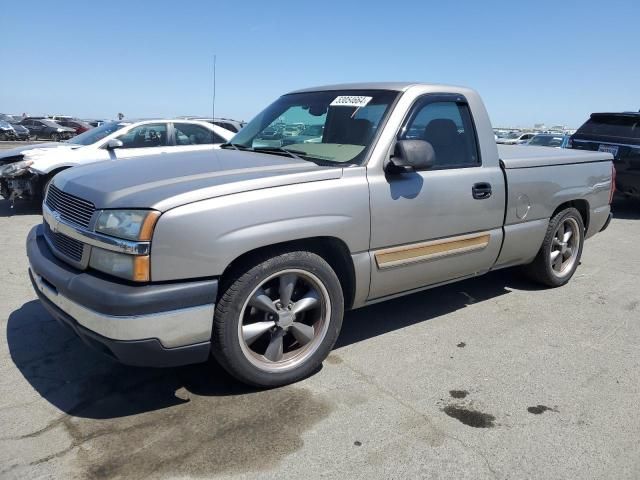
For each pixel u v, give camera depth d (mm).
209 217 2732
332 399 3086
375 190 3361
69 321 2820
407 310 4547
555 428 2867
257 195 2896
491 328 4199
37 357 3500
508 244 4391
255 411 2934
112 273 2715
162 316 2645
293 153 3705
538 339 4016
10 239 6766
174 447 2602
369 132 3553
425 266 3770
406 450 2641
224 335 2904
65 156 8273
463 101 4070
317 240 3266
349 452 2609
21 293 4680
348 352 3713
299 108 4168
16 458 2484
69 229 2963
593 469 2549
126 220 2680
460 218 3904
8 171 8188
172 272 2678
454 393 3199
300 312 3240
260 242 2881
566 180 4855
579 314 4551
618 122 9727
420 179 3619
